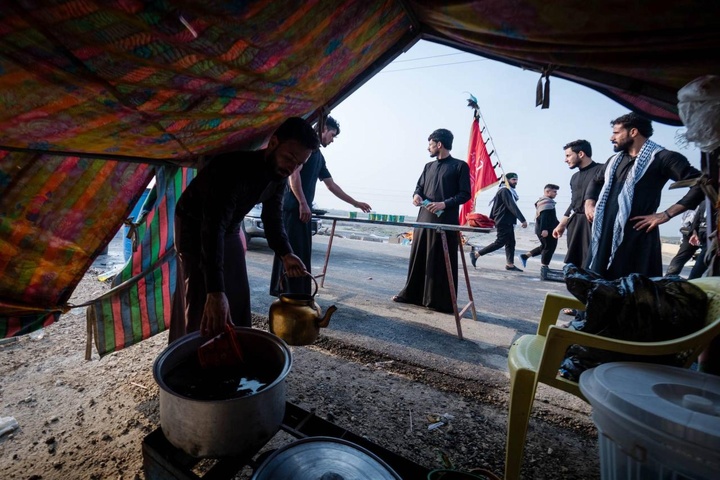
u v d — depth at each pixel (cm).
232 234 218
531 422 217
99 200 210
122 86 122
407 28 229
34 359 272
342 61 204
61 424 201
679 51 151
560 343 151
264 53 142
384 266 720
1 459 174
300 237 372
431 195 411
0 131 132
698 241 440
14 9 78
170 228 253
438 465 179
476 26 177
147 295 263
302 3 123
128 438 192
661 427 97
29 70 101
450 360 291
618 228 314
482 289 564
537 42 169
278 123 228
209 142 202
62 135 146
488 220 333
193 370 145
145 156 199
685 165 285
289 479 110
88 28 91
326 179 402
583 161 457
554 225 656
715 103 155
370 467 119
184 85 136
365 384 252
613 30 145
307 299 195
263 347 154
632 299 153
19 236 194
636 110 224
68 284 224
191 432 113
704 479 90
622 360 154
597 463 186
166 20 99
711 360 170
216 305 155
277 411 127
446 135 401
